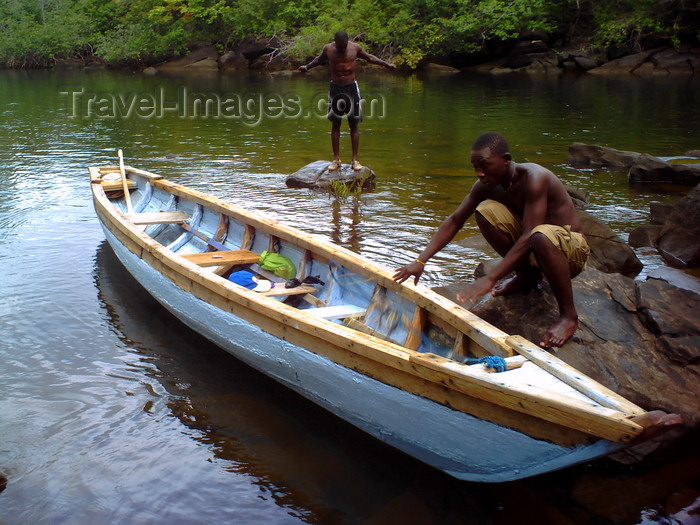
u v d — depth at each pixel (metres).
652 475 3.64
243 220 6.23
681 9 26.97
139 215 6.72
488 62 31.31
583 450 2.94
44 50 39.84
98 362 4.96
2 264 6.87
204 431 4.15
